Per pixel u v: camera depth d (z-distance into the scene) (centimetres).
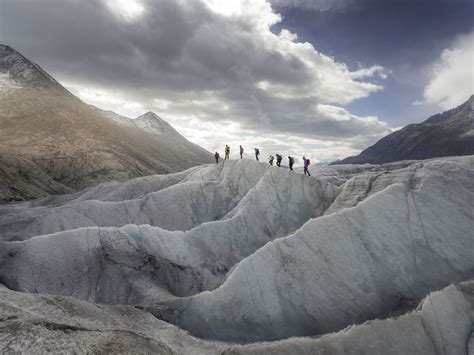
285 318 1744
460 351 1253
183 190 3791
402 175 2170
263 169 3784
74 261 2283
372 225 1884
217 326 1761
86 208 3678
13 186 7281
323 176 3850
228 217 3116
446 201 1905
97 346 1048
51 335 1013
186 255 2592
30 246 2386
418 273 1714
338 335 1388
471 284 1452
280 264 1900
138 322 1639
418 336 1316
